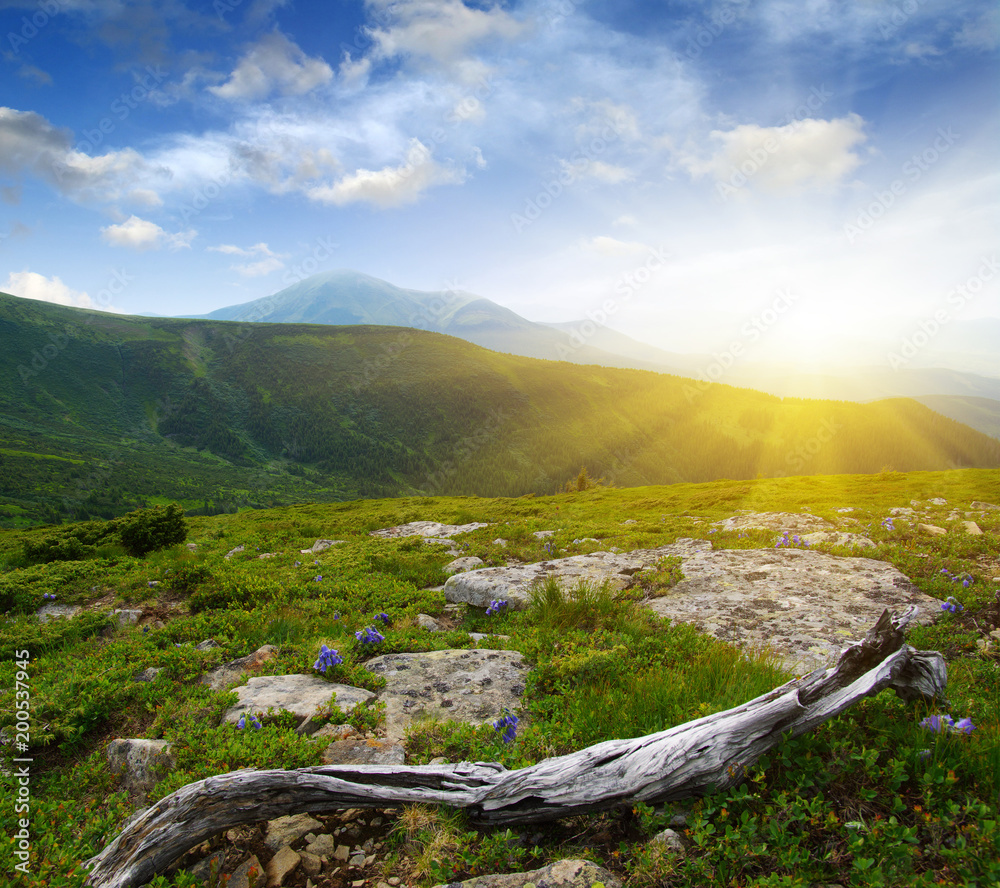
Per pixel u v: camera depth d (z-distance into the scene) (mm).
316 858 3541
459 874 3297
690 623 7879
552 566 12391
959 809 3018
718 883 2871
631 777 3521
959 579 8516
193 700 6043
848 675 3867
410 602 11430
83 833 4047
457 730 4934
